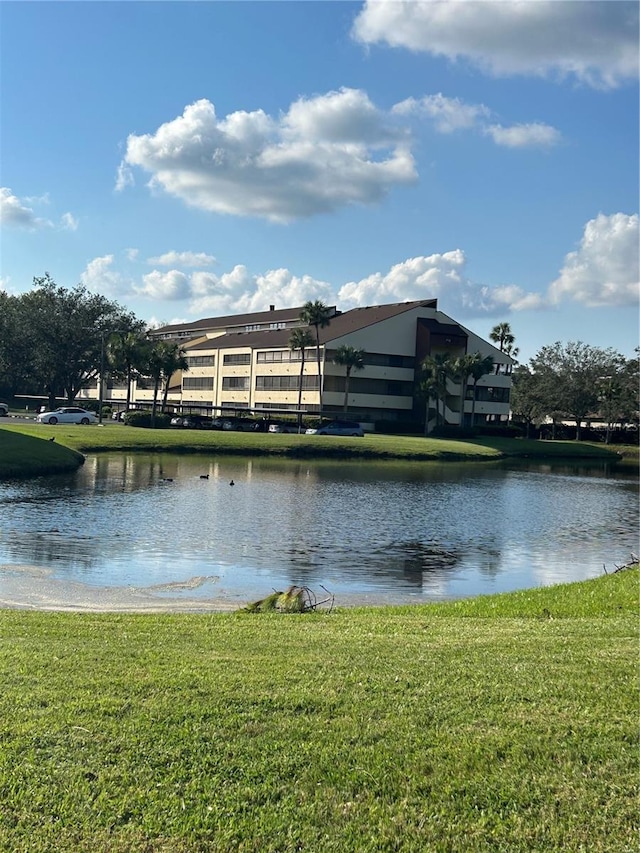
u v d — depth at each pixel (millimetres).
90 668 7984
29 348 112188
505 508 39688
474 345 109062
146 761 5801
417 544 27250
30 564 20297
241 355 111062
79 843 4852
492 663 8523
